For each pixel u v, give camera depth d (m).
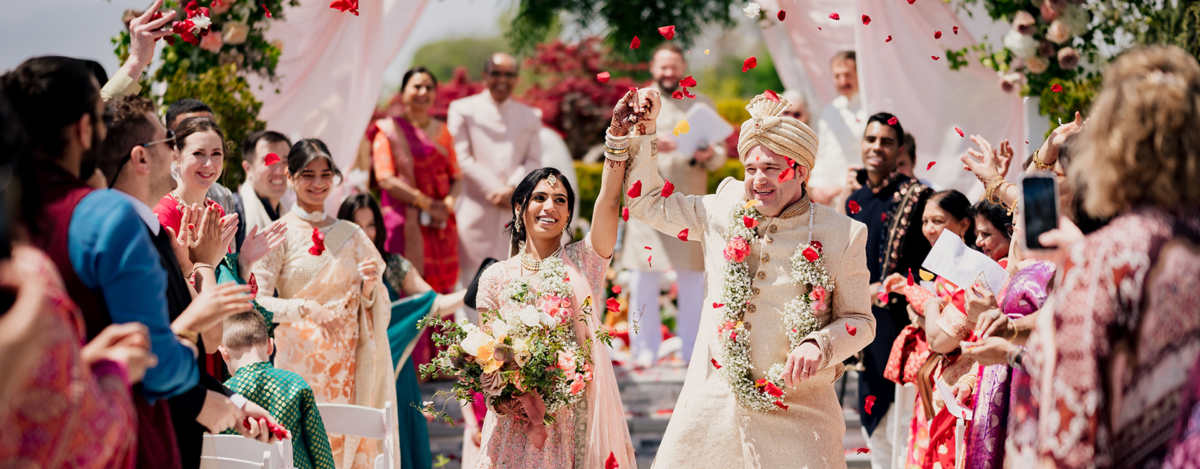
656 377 8.46
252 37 6.82
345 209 6.16
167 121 4.82
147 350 2.49
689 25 13.39
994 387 3.68
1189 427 2.35
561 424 4.38
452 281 8.56
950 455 4.75
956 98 7.09
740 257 3.92
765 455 3.91
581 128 15.68
